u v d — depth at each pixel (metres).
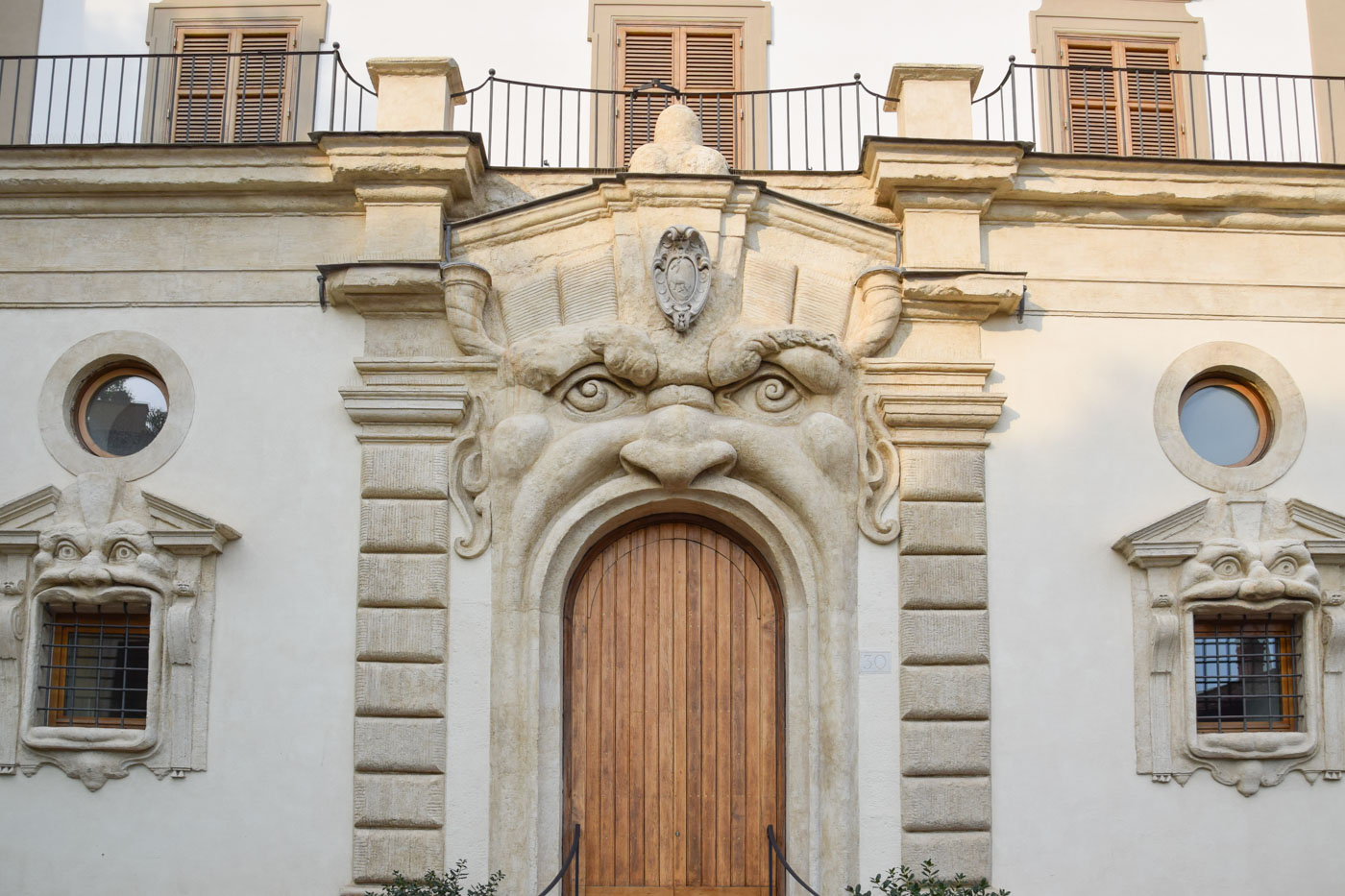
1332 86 10.68
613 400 9.09
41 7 10.54
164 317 9.20
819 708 8.84
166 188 9.18
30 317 9.21
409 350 9.13
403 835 8.55
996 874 8.68
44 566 8.75
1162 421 9.28
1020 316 9.35
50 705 8.84
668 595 9.34
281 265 9.24
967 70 9.45
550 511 8.95
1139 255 9.52
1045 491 9.14
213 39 10.73
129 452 9.21
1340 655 8.95
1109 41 10.92
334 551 8.88
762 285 9.24
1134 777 8.82
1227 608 8.95
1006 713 8.86
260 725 8.70
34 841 8.60
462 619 8.80
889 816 8.72
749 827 9.08
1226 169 9.35
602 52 10.66
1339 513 9.23
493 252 9.28
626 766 9.12
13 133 9.98
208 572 8.84
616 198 9.22
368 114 10.59
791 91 10.22
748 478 9.10
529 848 8.57
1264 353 9.41
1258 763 8.84
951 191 9.30
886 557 9.00
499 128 10.44
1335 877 8.77
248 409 9.07
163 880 8.55
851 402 9.17
